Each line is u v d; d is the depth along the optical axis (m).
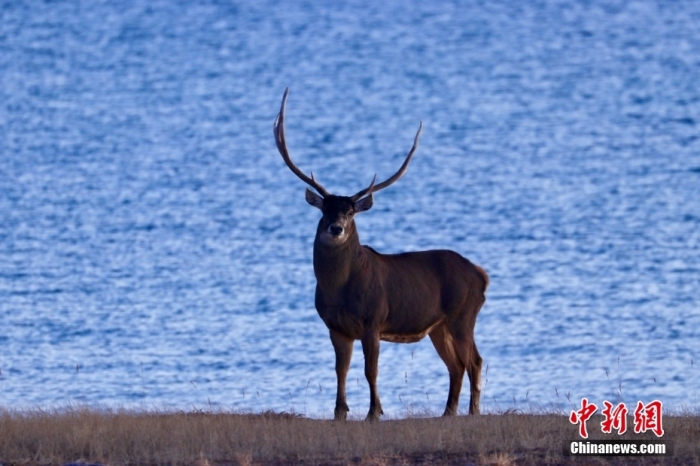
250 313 178.75
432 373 126.38
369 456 49.31
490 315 178.12
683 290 198.88
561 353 145.50
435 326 65.81
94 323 165.88
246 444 51.25
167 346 148.12
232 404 104.44
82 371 129.75
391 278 63.47
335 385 120.50
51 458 49.25
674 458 50.06
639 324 167.00
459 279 65.88
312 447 50.56
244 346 148.75
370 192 63.38
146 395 114.06
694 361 137.00
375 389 62.03
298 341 152.38
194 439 51.66
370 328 62.31
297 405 105.50
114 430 52.44
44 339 151.88
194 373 129.62
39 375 126.56
